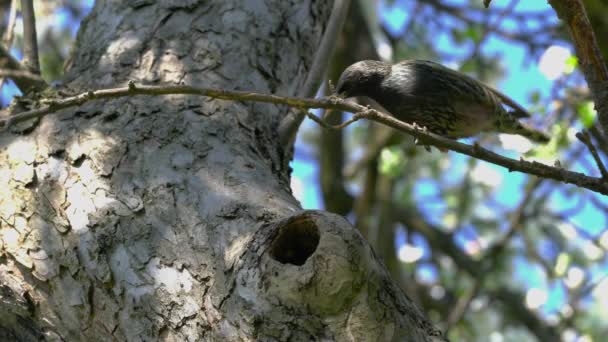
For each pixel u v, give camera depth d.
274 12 9.66
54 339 6.97
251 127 8.28
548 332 17.89
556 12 6.64
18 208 7.34
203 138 7.77
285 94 9.23
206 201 7.05
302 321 6.04
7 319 7.13
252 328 6.11
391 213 17.22
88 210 7.15
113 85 8.48
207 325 6.33
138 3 9.30
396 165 15.81
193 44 8.92
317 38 10.17
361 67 10.66
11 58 9.05
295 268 6.11
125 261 6.80
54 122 7.90
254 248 6.36
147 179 7.30
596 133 9.30
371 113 6.84
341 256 6.04
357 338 5.98
